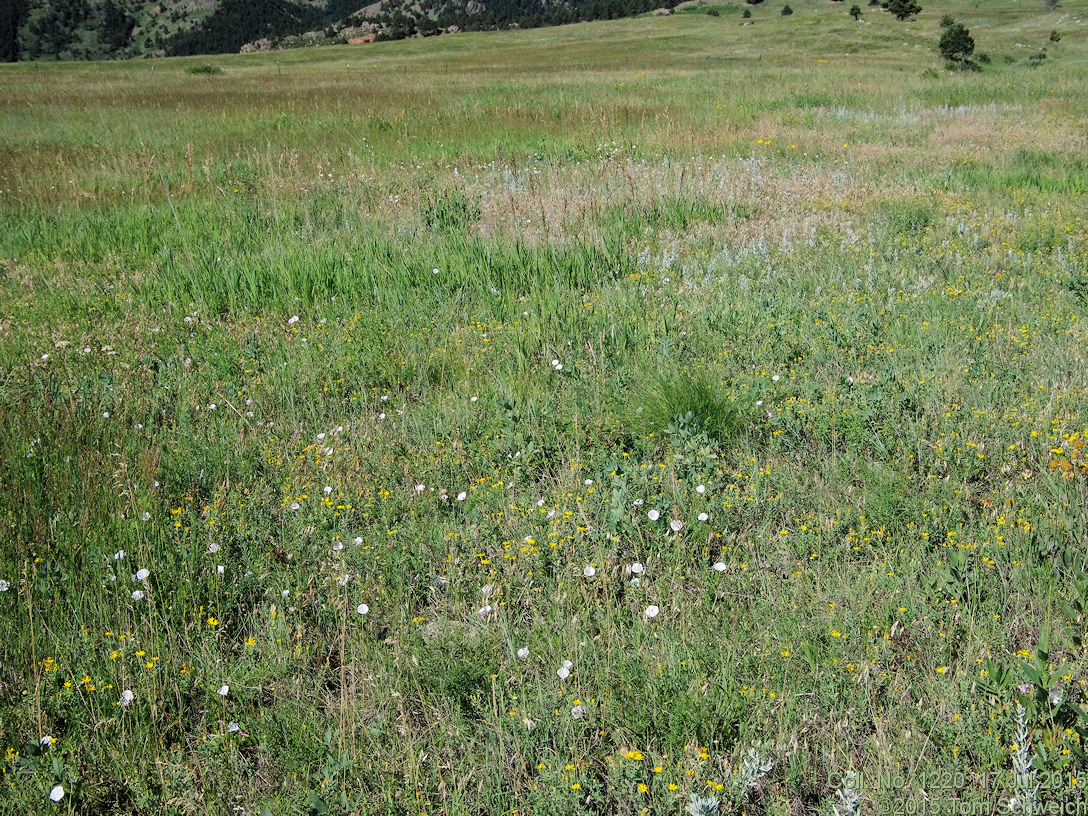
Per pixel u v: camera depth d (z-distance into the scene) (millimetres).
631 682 2748
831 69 30938
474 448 4590
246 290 7508
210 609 3309
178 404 5301
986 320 5770
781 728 2527
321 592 3434
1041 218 8539
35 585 3344
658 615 3121
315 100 22531
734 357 5531
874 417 4484
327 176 12781
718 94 21969
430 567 3566
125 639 3029
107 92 27047
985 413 4344
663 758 2463
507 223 9266
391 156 14719
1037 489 3748
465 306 6918
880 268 7164
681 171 11398
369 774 2492
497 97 22438
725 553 3469
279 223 9789
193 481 4281
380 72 40031
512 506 3807
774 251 8016
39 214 11086
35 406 5070
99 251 9469
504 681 2852
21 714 2744
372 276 7637
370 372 5758
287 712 2744
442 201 10070
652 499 3795
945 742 2424
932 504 3598
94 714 2764
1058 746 2346
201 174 13125
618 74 32219
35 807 2408
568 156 13758
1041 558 3258
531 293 7000
